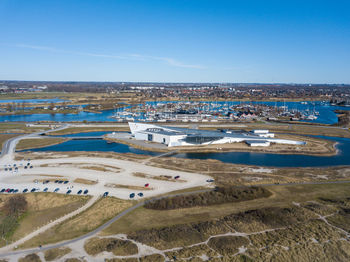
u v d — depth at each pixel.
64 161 147.12
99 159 151.25
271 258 66.62
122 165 140.50
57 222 84.44
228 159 157.50
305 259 67.12
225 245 71.94
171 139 182.38
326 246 71.75
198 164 144.38
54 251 69.50
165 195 103.75
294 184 117.12
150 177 123.19
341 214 89.56
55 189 108.69
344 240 74.75
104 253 68.31
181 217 87.19
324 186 115.12
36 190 108.12
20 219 86.81
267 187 113.31
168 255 67.69
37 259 66.44
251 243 73.44
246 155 166.62
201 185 114.44
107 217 86.81
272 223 83.56
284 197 103.25
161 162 147.12
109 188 110.19
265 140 193.38
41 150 175.75
